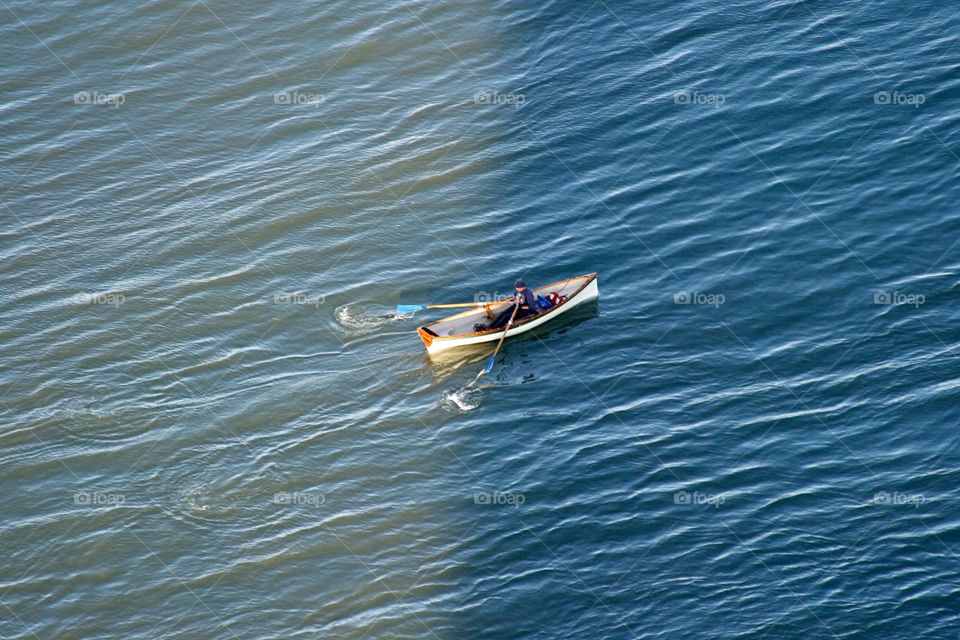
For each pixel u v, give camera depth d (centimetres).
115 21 16612
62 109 15400
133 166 14600
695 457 10312
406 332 12075
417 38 16162
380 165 14325
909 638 8594
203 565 9750
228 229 13600
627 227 13012
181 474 10612
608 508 9931
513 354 11662
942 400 10475
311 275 12912
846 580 9081
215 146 14838
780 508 9731
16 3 16925
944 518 9462
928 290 11631
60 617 9400
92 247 13462
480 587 9381
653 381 11144
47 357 12006
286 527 10025
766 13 15538
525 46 15838
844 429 10375
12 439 11062
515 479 10319
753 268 12231
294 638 9100
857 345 11181
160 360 11919
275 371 11706
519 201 13600
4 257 13325
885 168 13088
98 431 11125
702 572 9281
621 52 15438
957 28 14662
